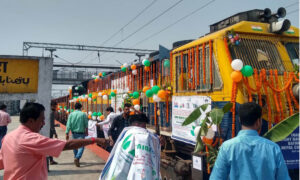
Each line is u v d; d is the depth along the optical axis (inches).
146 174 102.7
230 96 150.7
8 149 91.1
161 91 204.5
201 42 180.4
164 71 232.4
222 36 166.9
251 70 144.1
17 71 197.6
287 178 74.4
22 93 197.0
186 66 198.1
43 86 202.5
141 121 120.0
